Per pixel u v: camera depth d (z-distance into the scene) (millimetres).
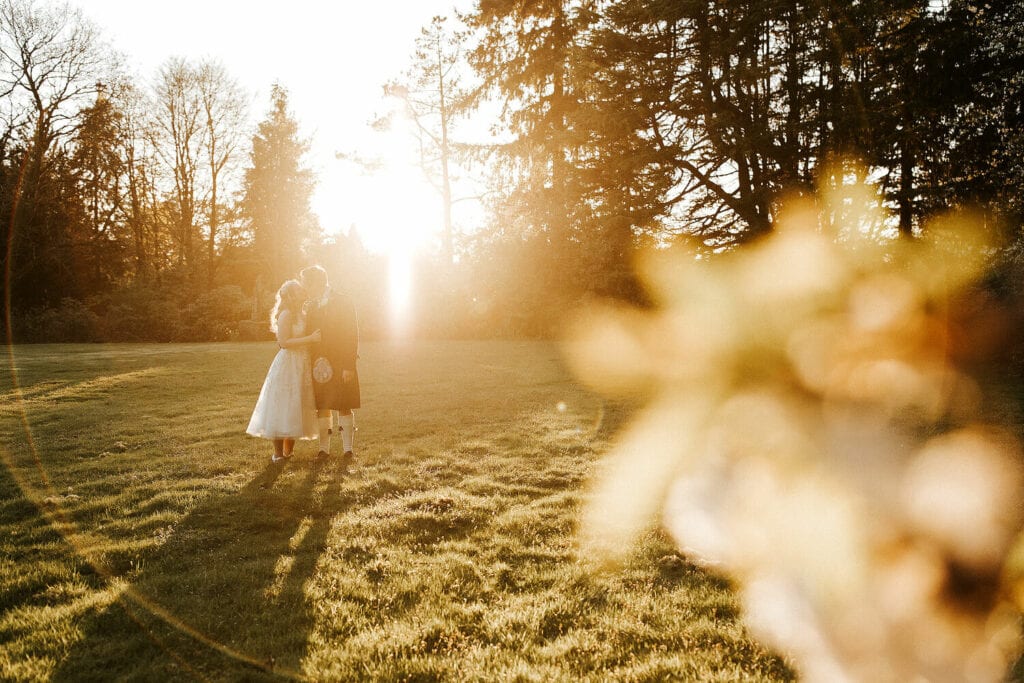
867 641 3275
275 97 44844
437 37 34125
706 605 3668
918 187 18516
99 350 22656
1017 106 16953
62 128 33188
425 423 9281
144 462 7004
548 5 26672
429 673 3020
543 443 8016
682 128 22781
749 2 20438
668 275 22828
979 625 3404
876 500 5500
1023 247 14766
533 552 4496
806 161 21312
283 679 2998
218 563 4332
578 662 3104
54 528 4977
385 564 4285
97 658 3154
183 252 39844
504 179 28641
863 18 18328
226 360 18250
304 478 6387
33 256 33125
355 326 7094
